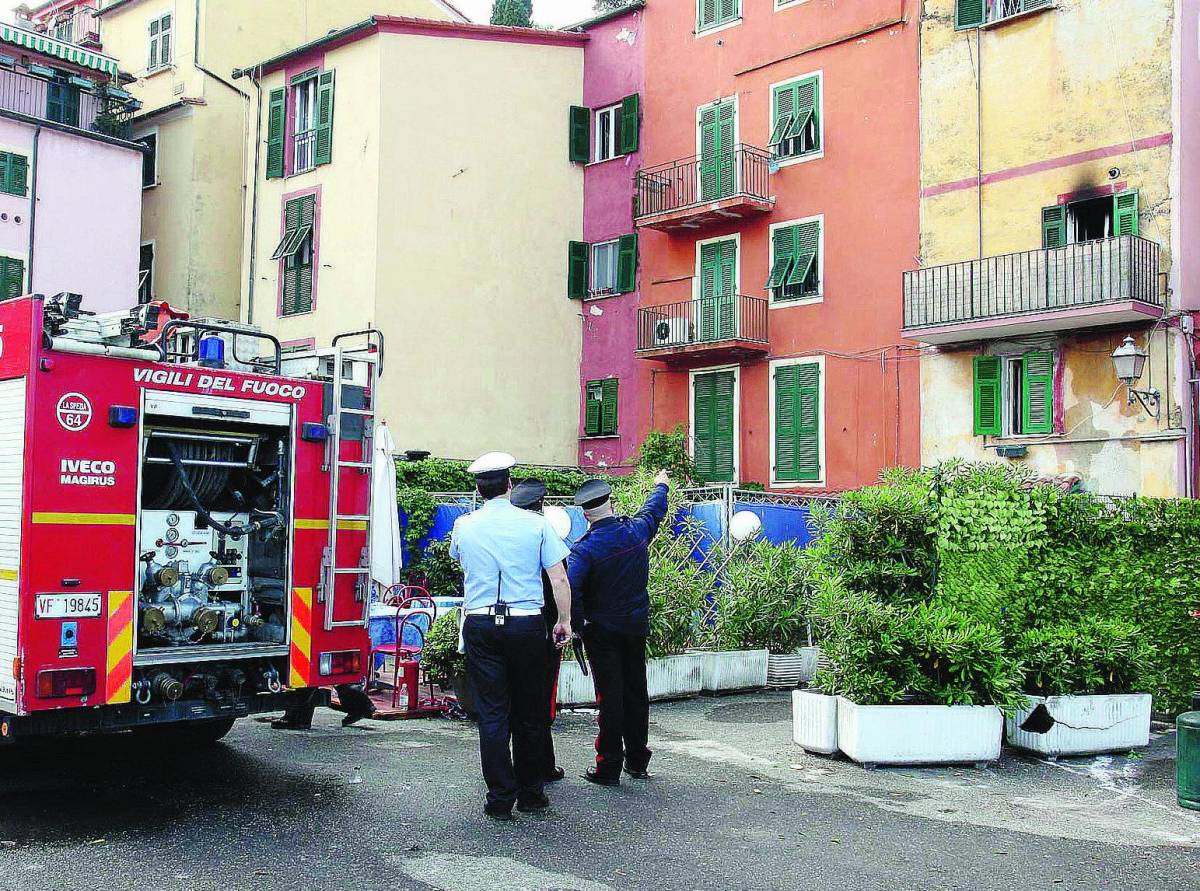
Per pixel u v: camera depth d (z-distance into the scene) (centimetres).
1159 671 1106
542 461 2591
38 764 859
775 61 2367
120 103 2920
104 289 2683
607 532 787
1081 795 809
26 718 667
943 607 953
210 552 785
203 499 788
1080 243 1823
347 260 2442
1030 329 1919
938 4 2109
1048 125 1948
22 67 2752
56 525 672
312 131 2555
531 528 708
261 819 698
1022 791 817
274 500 801
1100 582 1076
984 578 1034
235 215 2917
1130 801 794
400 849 637
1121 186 1858
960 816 739
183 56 2950
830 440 2234
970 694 884
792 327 2316
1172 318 1786
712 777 838
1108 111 1881
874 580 1008
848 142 2242
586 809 729
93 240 2672
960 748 884
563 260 2650
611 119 2678
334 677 801
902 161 2153
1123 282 1766
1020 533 1045
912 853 650
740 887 584
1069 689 936
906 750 878
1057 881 604
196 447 771
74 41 3353
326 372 828
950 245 2066
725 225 2444
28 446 665
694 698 1241
